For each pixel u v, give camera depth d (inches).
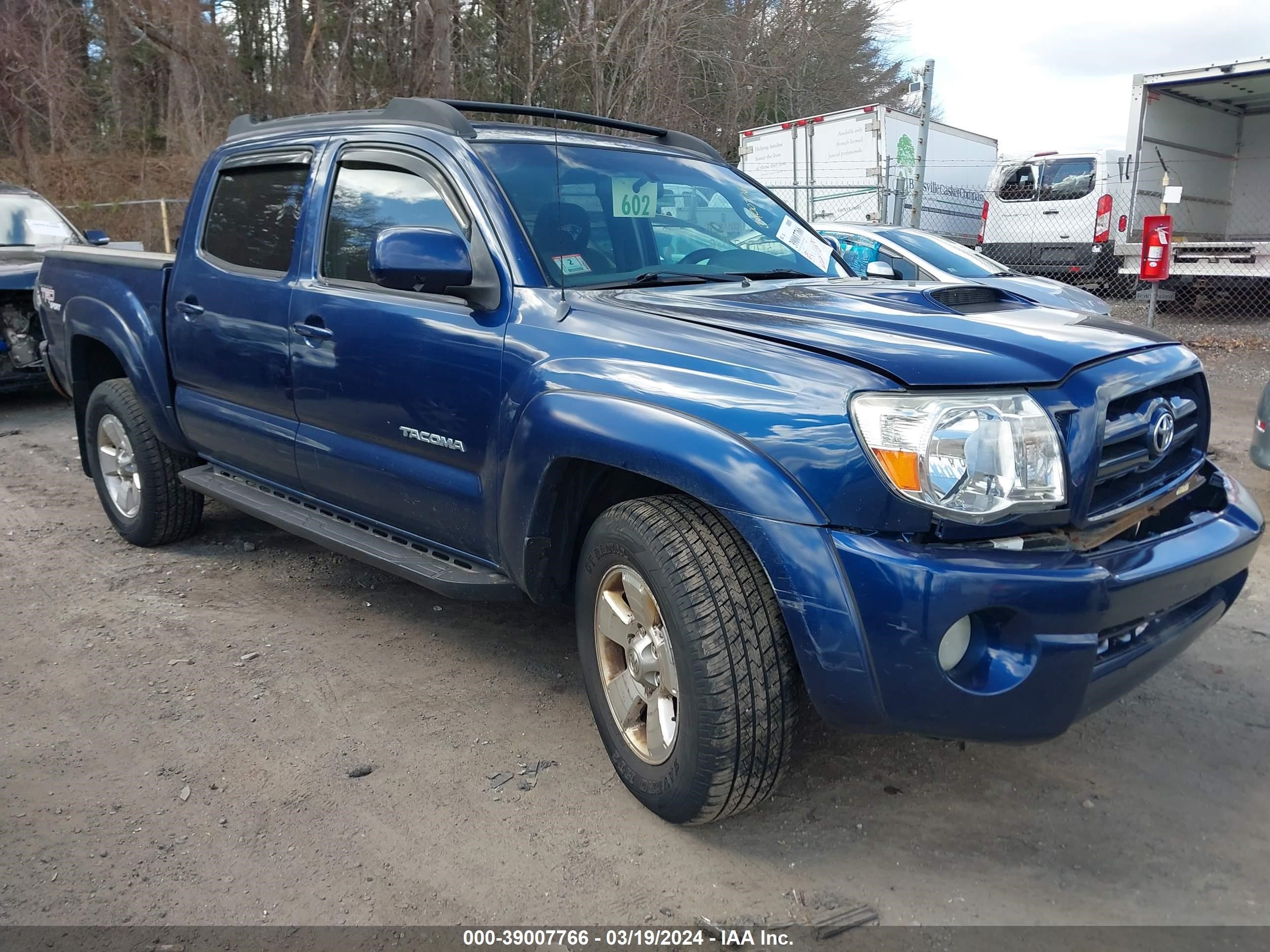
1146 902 95.3
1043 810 110.3
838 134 613.9
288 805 110.5
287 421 153.6
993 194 615.8
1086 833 106.3
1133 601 92.1
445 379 123.3
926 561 86.0
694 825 104.7
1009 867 100.7
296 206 152.9
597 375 106.0
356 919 92.6
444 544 133.4
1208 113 591.8
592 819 108.1
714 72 705.6
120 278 187.6
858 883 98.1
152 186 836.6
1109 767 119.0
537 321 115.3
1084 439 92.1
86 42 892.6
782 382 93.4
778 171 657.0
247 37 799.1
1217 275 501.7
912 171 592.1
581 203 133.0
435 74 605.9
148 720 129.0
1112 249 562.9
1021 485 88.5
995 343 97.7
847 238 354.9
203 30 761.0
